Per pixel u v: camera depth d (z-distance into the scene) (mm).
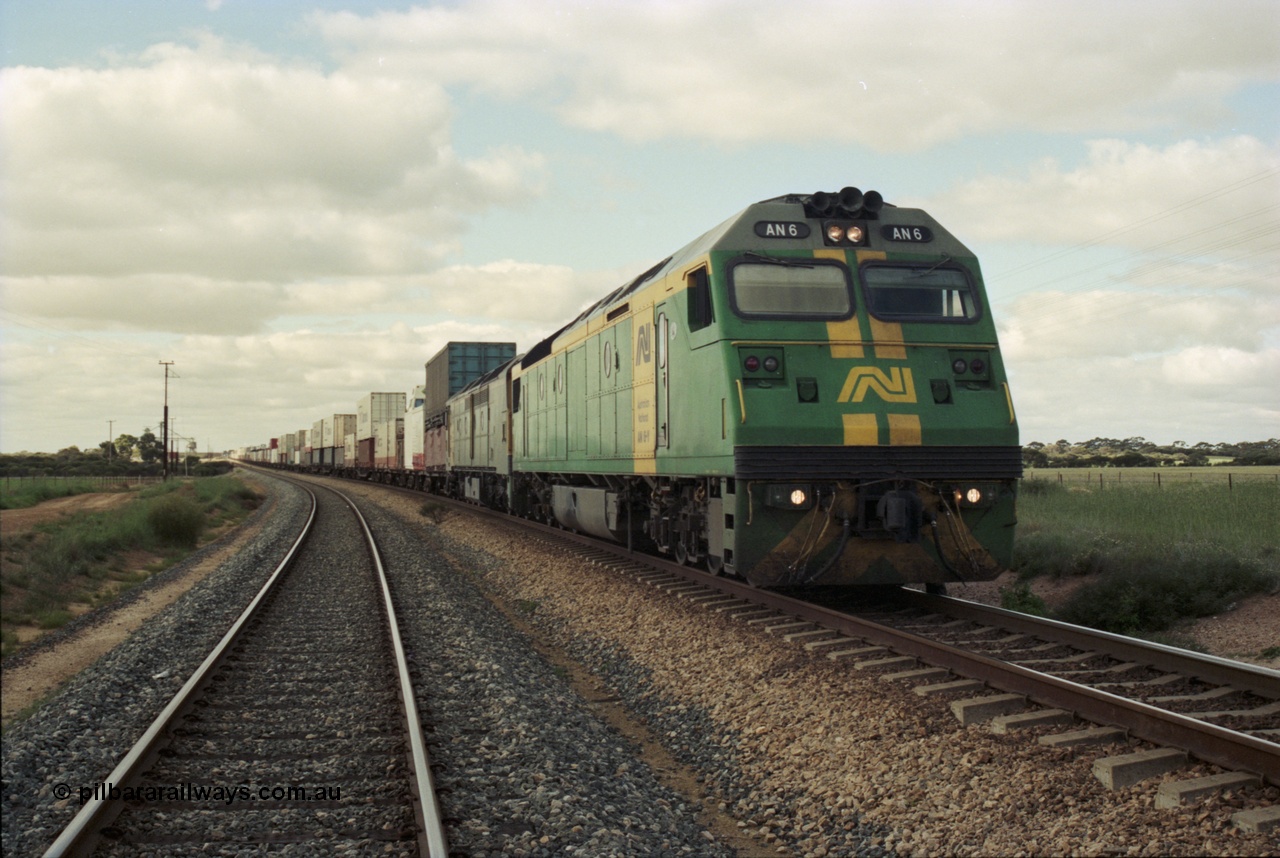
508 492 25219
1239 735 5086
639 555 14844
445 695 7980
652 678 9227
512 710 7406
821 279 10023
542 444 19891
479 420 29922
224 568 18266
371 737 6758
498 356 38688
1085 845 4652
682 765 7137
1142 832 4648
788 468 9312
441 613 12141
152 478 88062
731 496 9781
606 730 7805
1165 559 11297
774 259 10008
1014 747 5848
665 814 5926
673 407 11422
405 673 8156
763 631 9523
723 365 9633
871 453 9430
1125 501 18359
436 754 6254
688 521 12117
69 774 6062
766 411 9383
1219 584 10461
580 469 16406
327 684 8445
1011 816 5129
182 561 21797
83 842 4754
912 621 9875
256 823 5121
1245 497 17250
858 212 10422
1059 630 8500
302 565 17797
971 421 9633
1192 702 6598
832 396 9523
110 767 6211
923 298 10141
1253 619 9703
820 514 9539
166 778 5824
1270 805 4684
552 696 8422
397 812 5234
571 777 6066
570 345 17266
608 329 14672
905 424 9484
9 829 5172
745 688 8188
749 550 9523
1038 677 6523
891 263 10203
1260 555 11766
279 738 6766
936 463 9523
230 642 9844
